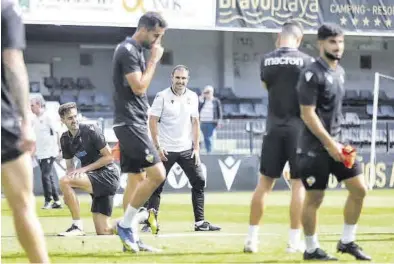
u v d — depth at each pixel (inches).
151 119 895.7
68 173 829.8
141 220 776.3
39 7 1814.7
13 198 425.1
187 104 908.0
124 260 621.0
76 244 718.5
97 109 2345.0
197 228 892.6
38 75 2603.3
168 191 1494.8
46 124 1227.9
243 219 1056.2
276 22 1927.9
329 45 578.9
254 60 2583.7
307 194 597.3
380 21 1982.0
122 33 2490.2
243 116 2338.8
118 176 790.5
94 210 788.0
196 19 1888.5
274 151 651.5
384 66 2618.1
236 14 1907.0
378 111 2381.9
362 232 852.0
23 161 425.1
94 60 2635.3
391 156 1601.9
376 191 1520.7
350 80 2600.9
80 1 1835.6
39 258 428.1
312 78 576.4
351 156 576.7
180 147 900.6
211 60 2568.9
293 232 660.7
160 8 1870.1
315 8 1947.6
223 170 1550.2
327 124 586.6
